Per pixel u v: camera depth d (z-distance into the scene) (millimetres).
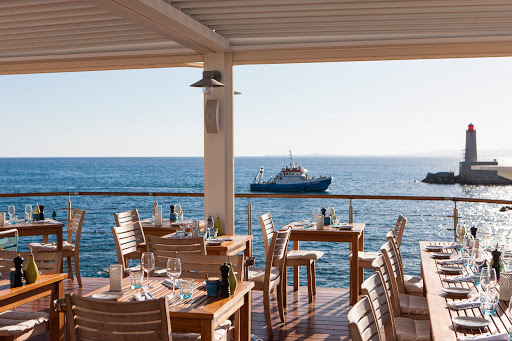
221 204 6121
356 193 65500
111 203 40438
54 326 3646
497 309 2941
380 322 2934
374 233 27797
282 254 5051
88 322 2697
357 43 5711
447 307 2977
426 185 65625
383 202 40812
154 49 6191
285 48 5863
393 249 4512
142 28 5266
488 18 4922
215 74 5918
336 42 5746
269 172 76000
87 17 4992
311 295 5738
